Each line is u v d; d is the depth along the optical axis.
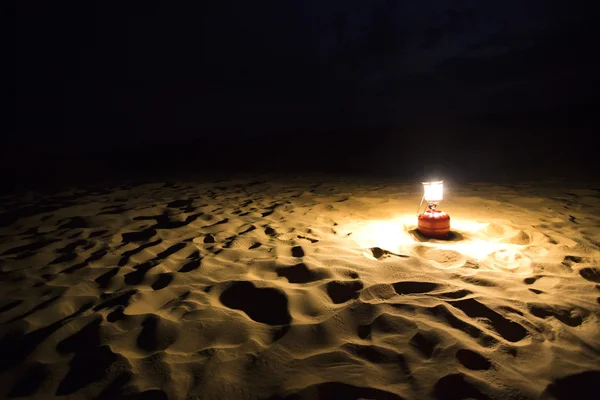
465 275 3.11
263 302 2.78
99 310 2.72
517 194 7.01
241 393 1.88
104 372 2.04
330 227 4.72
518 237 4.18
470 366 2.03
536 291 2.82
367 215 5.42
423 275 3.11
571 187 7.62
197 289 3.00
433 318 2.46
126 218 5.52
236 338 2.34
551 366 2.02
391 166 12.97
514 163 12.00
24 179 10.73
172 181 10.08
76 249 4.11
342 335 2.34
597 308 2.57
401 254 3.62
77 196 7.65
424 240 4.16
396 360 2.09
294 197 7.13
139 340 2.34
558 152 13.02
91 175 11.77
